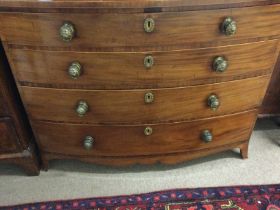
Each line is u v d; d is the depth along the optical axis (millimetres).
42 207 1266
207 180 1382
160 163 1458
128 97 1112
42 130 1241
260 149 1535
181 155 1344
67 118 1187
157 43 976
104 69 1033
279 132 1642
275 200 1292
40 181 1381
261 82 1185
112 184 1366
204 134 1251
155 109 1160
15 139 1252
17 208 1262
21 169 1438
